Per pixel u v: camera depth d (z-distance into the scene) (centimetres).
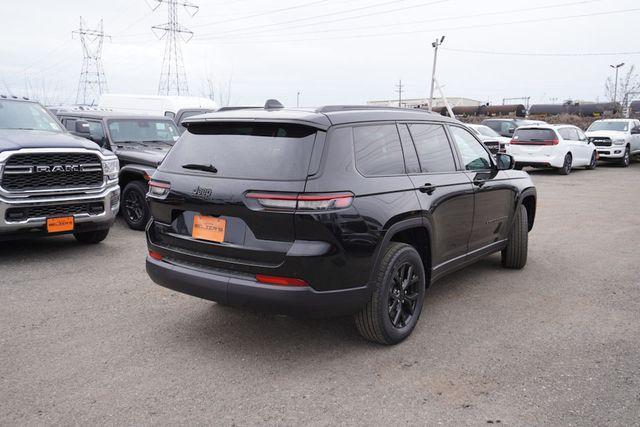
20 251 695
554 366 382
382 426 307
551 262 671
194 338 428
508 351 407
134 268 620
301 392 345
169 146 945
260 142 379
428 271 455
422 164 450
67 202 637
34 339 421
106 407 325
